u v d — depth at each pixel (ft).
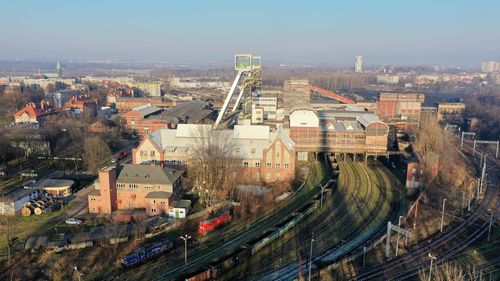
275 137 389.80
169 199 312.71
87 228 287.07
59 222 298.35
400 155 482.69
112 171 316.81
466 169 469.57
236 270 233.96
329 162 470.39
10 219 290.35
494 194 379.35
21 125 574.56
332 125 490.90
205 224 282.97
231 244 266.16
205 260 243.81
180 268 234.38
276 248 262.88
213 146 370.73
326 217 315.58
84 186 381.19
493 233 292.61
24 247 254.88
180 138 422.41
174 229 287.69
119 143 554.46
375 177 424.46
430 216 322.96
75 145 467.11
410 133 619.67
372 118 500.33
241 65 534.37
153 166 330.75
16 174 415.23
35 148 469.57
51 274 225.56
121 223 288.71
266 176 396.57
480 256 258.78
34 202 321.32
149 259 245.65
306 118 474.08
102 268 233.96
